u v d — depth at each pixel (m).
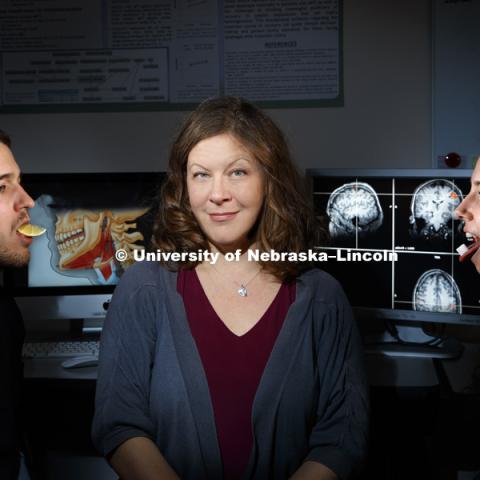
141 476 0.98
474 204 0.96
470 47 1.87
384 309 1.70
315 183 1.72
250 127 1.05
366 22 1.92
